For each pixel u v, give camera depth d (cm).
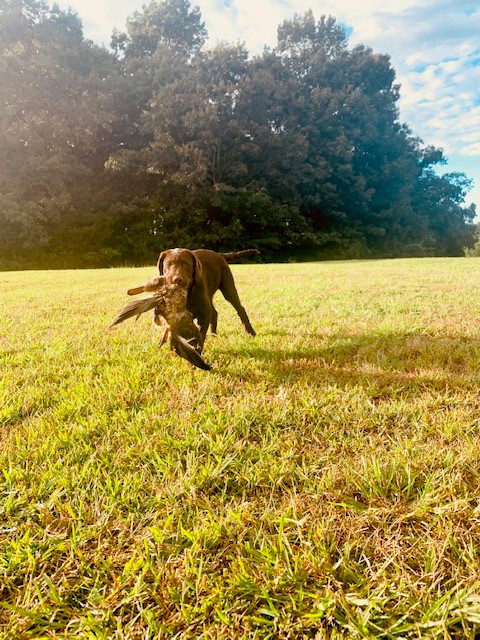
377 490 179
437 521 161
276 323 502
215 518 167
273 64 3634
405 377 305
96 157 3416
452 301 610
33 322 541
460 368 321
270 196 3647
